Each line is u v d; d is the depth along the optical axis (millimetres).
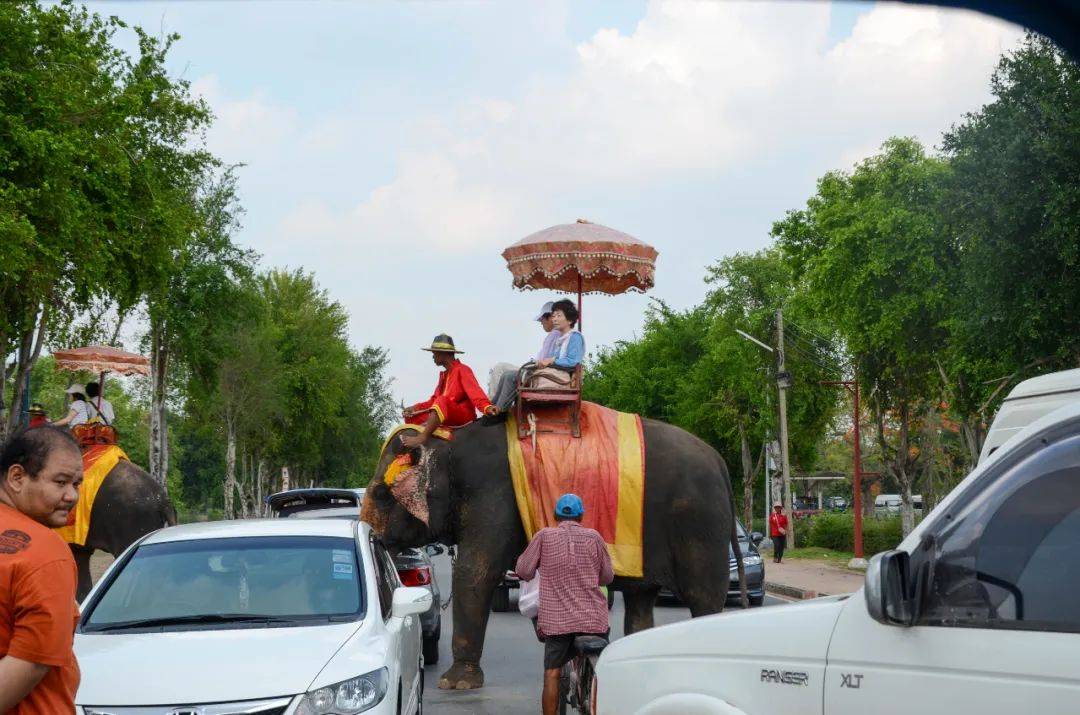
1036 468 3594
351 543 7590
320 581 7125
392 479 10633
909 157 33094
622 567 10086
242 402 57594
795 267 40219
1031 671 3326
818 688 3916
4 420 25984
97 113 23531
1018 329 19312
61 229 22031
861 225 32094
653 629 4848
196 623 6637
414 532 10812
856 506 34250
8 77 21484
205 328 44094
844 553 42219
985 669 3434
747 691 4199
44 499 3773
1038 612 3410
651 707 4559
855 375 36969
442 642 15625
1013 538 3557
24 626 3451
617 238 11508
